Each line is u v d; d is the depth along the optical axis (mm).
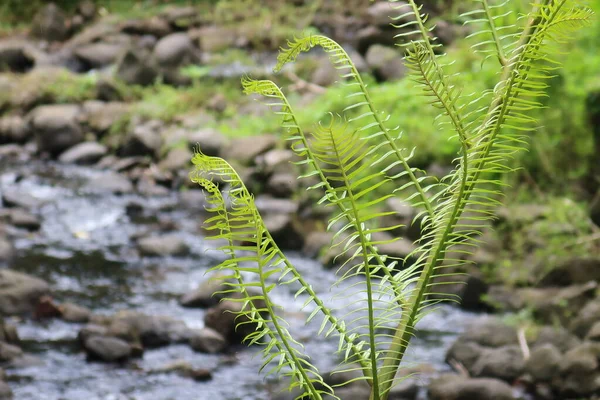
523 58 1766
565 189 6660
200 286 5797
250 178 7754
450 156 7043
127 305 5660
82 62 11445
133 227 7223
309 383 1943
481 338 4934
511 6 7434
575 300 5281
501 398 4273
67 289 5879
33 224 7016
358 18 12133
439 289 5809
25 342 5000
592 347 4523
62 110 9539
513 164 6832
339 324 1949
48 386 4492
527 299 5500
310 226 7066
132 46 10516
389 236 6430
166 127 9273
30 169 8602
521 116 1810
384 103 7898
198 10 13078
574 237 6062
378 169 7035
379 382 1907
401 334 1910
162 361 4871
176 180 8312
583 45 7340
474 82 7133
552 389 4469
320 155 1697
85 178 8391
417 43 1814
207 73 10664
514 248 6055
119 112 9477
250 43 11844
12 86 10172
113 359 4805
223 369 4805
